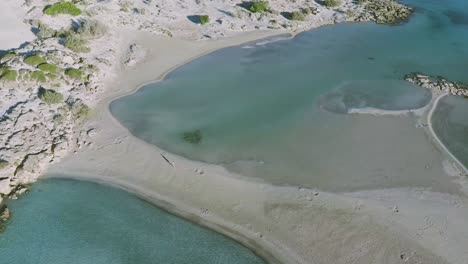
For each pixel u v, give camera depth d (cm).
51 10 5353
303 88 4859
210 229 3105
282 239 3039
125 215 3178
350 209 3281
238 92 4691
